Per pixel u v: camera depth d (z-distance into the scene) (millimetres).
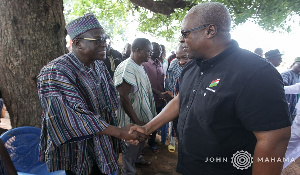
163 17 3350
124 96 2338
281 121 993
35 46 2051
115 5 3102
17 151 1823
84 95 1505
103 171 1576
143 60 2539
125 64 2449
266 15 2287
